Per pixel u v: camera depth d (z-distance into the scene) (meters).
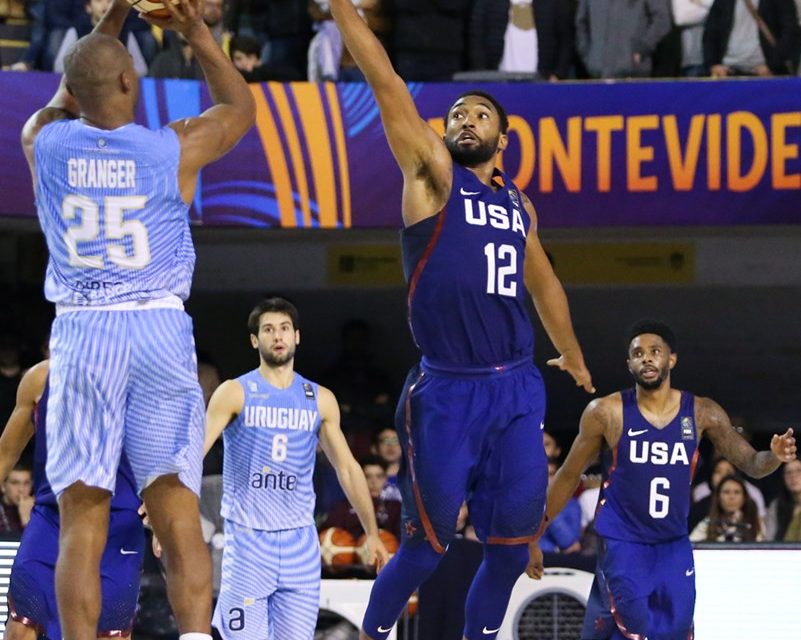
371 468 20.27
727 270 27.11
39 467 12.69
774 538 20.66
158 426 9.08
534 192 21.84
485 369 10.95
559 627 15.35
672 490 14.15
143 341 9.00
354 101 21.91
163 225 9.12
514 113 21.83
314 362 28.80
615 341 28.38
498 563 11.29
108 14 10.05
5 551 14.34
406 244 10.88
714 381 28.75
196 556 9.11
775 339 28.05
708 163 21.69
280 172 21.92
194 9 9.31
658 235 27.19
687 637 14.12
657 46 23.27
